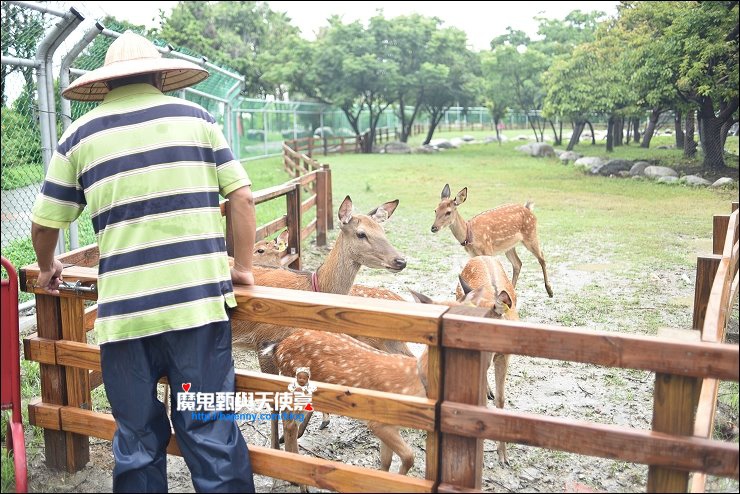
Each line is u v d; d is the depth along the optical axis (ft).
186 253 9.76
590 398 16.49
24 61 19.74
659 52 62.49
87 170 9.83
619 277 28.02
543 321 22.07
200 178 9.98
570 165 84.23
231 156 10.28
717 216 21.21
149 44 10.70
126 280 9.71
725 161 70.49
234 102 74.18
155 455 10.12
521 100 130.31
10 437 12.20
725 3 60.34
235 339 15.03
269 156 105.70
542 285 27.07
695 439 8.63
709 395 11.36
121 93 10.11
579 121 104.01
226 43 143.64
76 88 10.34
